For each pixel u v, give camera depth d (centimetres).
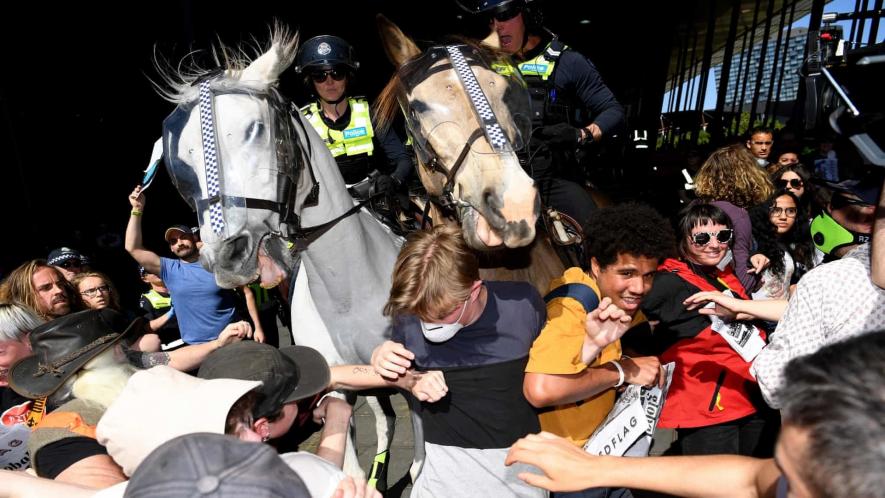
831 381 98
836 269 199
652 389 239
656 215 228
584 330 218
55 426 198
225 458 122
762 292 397
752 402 298
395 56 286
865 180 212
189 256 494
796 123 797
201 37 1074
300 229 275
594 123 341
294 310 321
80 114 1043
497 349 219
